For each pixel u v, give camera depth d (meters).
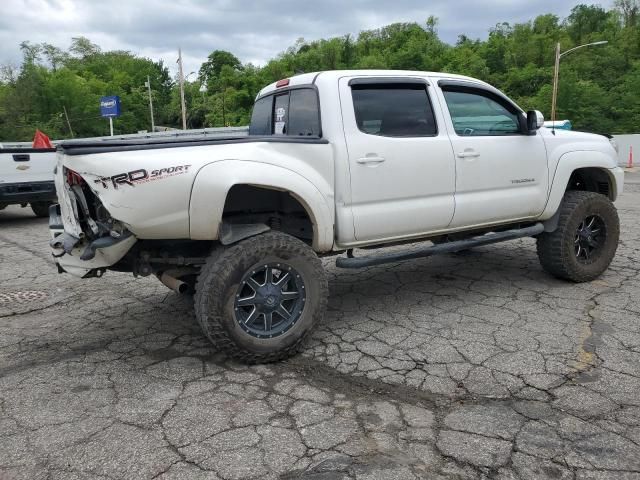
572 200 5.16
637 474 2.43
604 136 5.74
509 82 79.44
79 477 2.49
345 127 3.93
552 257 5.17
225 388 3.34
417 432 2.80
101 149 3.23
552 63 86.12
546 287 5.24
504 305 4.75
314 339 4.12
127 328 4.48
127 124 80.25
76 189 3.47
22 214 12.66
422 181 4.25
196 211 3.33
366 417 2.96
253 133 5.20
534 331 4.12
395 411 3.02
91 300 5.32
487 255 6.60
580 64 75.06
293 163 3.68
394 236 4.25
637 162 30.72
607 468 2.47
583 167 5.22
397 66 92.44
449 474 2.46
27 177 10.33
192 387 3.36
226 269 3.40
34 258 7.44
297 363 3.70
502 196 4.72
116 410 3.08
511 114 4.94
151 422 2.95
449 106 4.51
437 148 4.30
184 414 3.02
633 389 3.19
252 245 3.47
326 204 3.81
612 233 5.36
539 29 104.81
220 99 81.38
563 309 4.59
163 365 3.71
